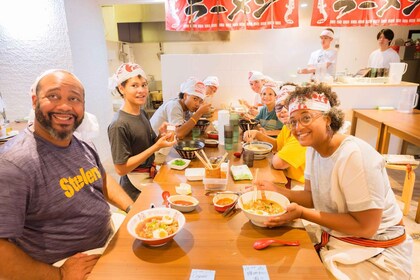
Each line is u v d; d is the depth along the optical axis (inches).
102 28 160.9
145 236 42.4
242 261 39.0
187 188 57.5
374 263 47.8
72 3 131.9
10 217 39.3
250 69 160.4
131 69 75.0
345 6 135.9
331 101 48.6
